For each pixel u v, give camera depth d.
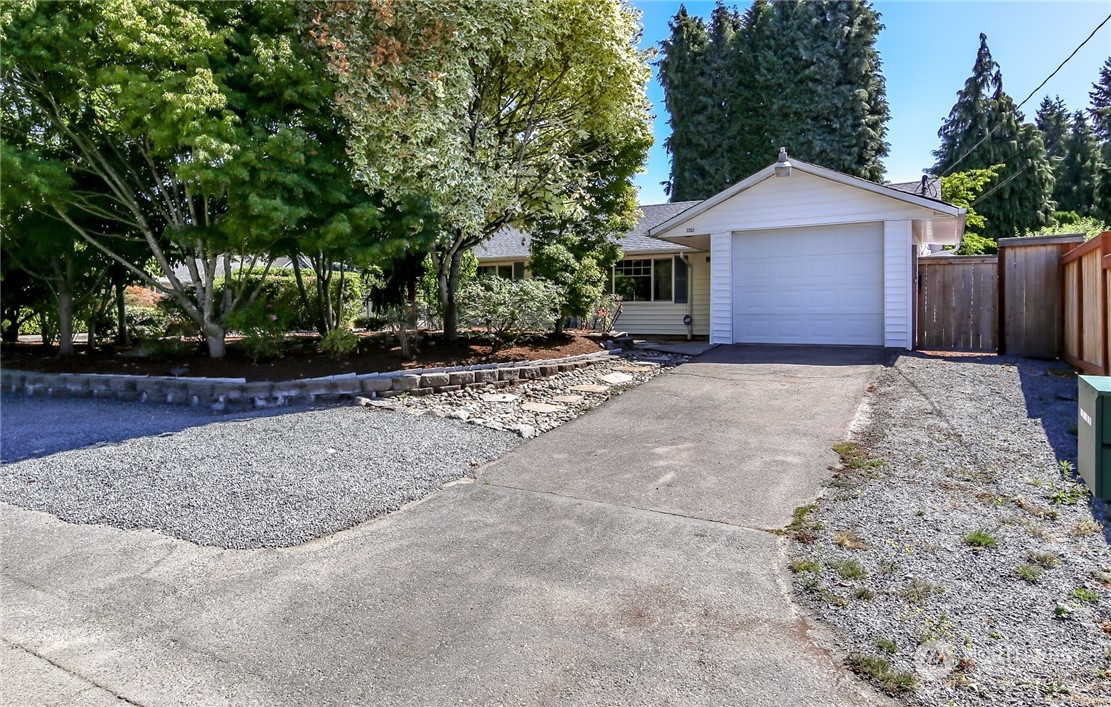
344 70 7.22
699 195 28.44
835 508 3.85
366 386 7.34
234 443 5.52
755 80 27.94
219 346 8.62
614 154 10.94
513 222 10.46
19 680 2.39
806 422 5.80
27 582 3.17
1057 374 7.40
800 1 27.50
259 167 6.62
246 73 6.99
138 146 7.90
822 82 27.08
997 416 5.68
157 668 2.46
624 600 2.89
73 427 6.28
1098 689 2.16
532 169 9.55
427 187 7.91
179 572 3.26
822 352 9.62
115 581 3.17
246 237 7.02
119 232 9.16
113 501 4.22
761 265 11.03
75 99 7.23
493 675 2.37
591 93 9.70
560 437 5.68
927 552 3.21
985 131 27.23
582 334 11.39
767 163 27.61
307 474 4.71
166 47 6.32
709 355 9.80
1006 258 9.29
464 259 13.45
